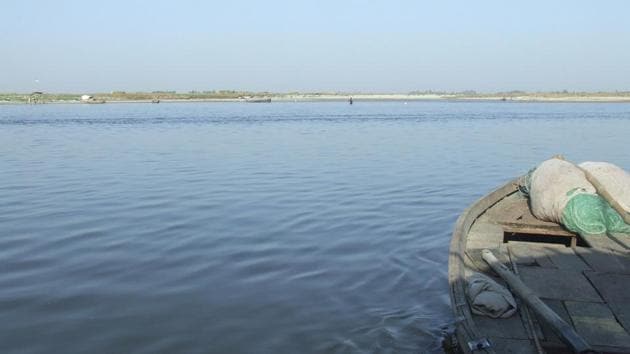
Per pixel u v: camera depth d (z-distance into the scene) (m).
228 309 9.73
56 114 85.88
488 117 77.44
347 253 12.94
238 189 20.58
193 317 9.40
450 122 64.94
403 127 55.91
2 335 8.69
